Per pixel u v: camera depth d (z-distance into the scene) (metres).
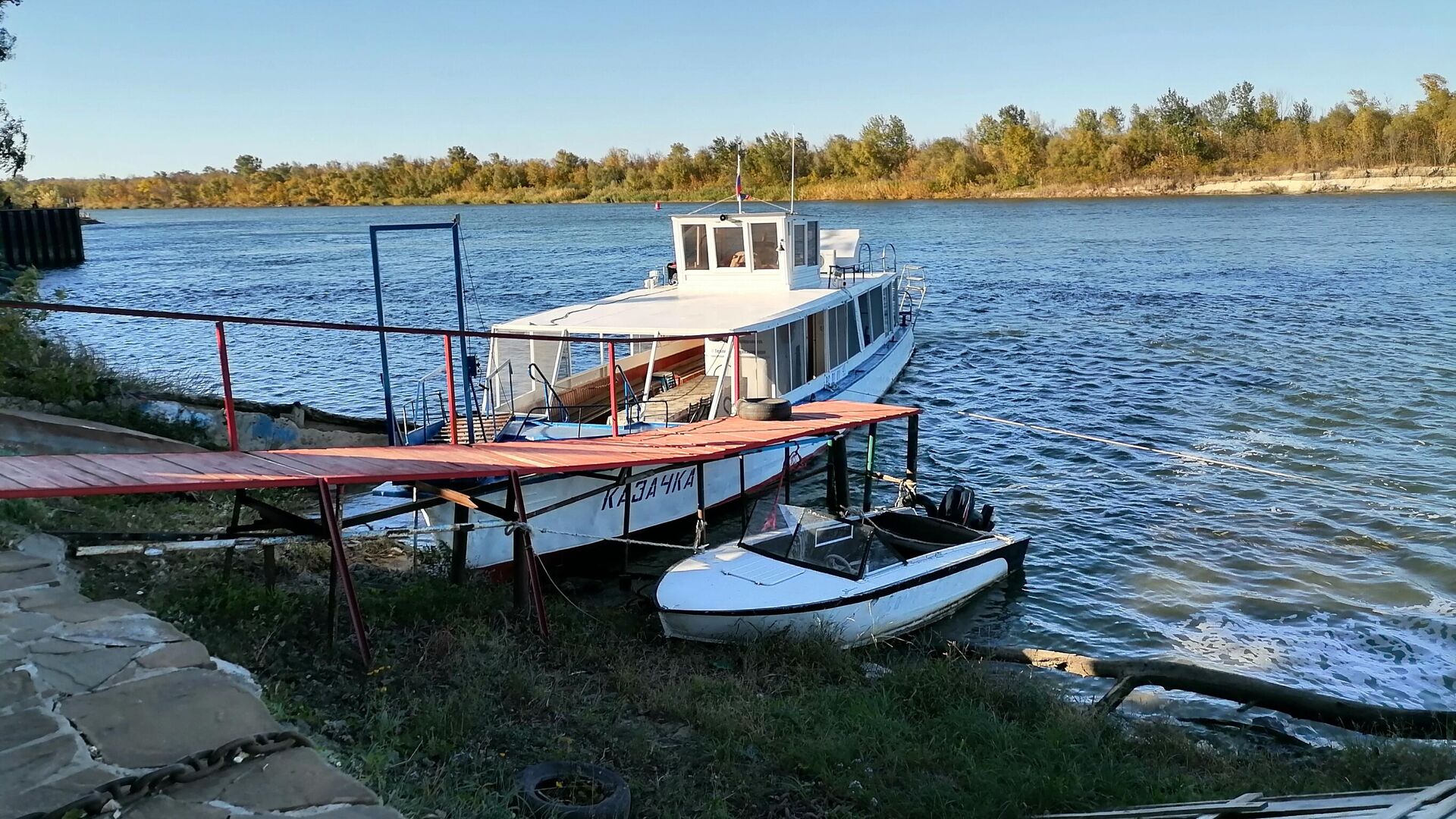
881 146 158.88
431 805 6.10
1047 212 112.50
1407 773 8.64
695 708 8.97
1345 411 25.12
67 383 16.36
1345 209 100.50
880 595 12.59
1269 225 84.19
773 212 20.77
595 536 14.83
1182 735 9.80
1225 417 25.09
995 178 152.12
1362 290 46.22
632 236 92.25
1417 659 12.75
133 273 65.31
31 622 6.34
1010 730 9.11
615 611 12.76
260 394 27.89
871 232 87.81
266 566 10.34
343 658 8.62
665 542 16.36
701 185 160.62
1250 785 8.41
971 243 75.94
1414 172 130.88
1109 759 8.65
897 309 31.62
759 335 18.41
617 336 16.16
